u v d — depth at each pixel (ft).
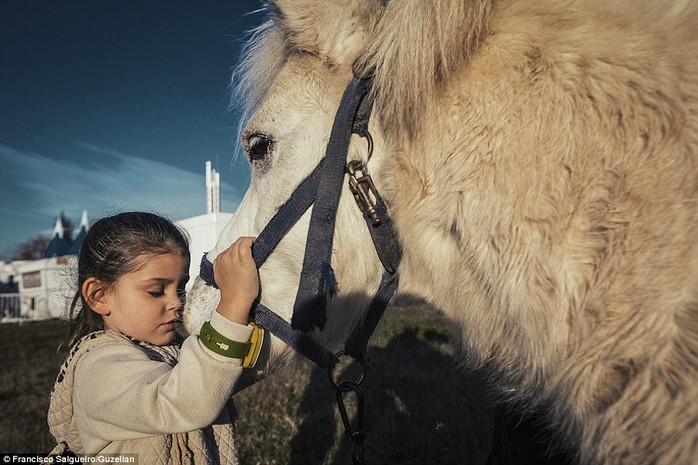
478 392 12.68
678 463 2.19
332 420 11.41
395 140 3.48
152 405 3.27
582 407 2.62
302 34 4.06
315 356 4.23
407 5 3.34
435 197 3.29
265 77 4.75
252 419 11.85
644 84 2.70
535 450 4.38
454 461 9.41
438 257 3.48
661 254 2.41
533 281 2.77
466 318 3.48
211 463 3.90
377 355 16.96
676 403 2.23
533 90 2.99
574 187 2.72
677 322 2.29
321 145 3.94
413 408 11.89
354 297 4.02
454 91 3.21
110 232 4.02
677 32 2.81
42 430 12.19
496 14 3.30
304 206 3.95
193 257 37.96
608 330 2.49
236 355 3.37
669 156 2.53
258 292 3.86
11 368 22.24
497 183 2.95
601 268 2.57
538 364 2.87
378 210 3.68
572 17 3.12
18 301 65.05
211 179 42.78
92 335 4.07
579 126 2.79
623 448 2.43
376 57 3.57
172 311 4.17
